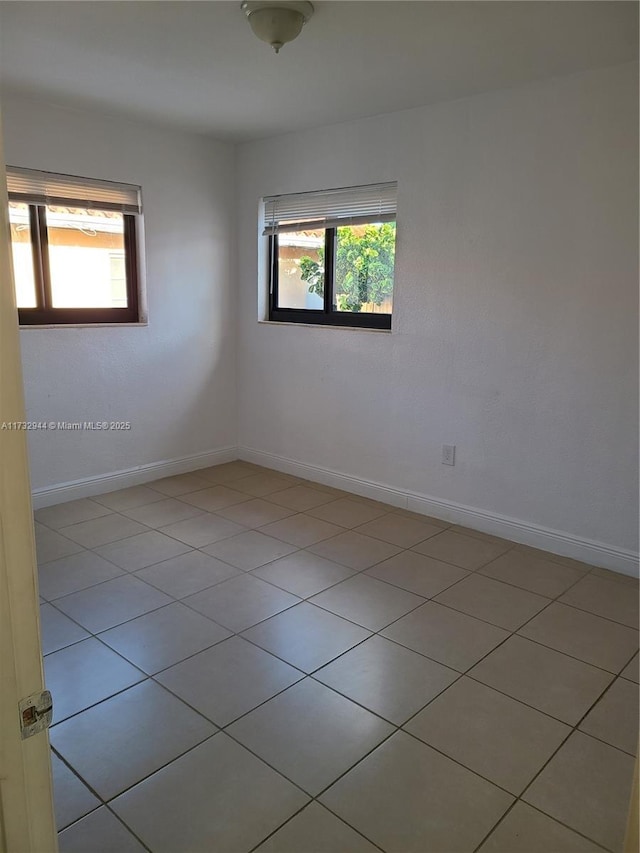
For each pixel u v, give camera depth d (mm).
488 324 3236
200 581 2820
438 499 3605
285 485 4168
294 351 4203
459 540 3314
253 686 2100
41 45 2564
